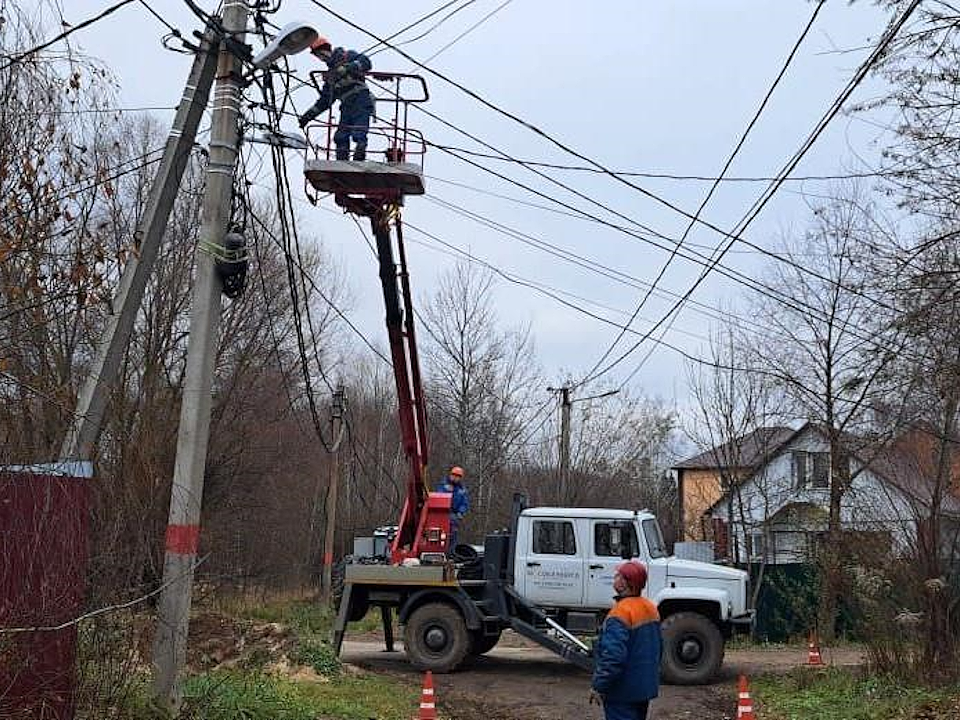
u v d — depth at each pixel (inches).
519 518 687.1
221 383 1214.3
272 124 427.2
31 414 342.3
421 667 666.8
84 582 296.0
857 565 563.5
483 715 527.8
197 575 701.3
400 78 525.7
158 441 442.6
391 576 674.8
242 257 388.5
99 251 345.1
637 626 309.0
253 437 1282.0
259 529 1455.5
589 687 621.0
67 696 288.4
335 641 672.4
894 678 530.9
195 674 458.3
